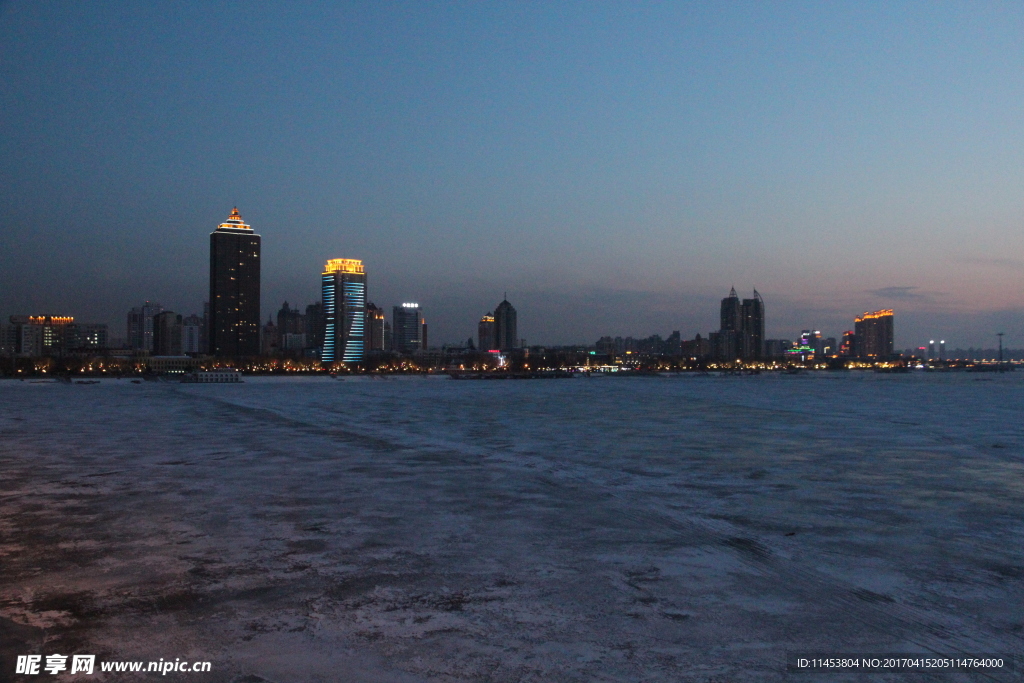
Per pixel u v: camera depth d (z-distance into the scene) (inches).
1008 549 366.0
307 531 403.9
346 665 228.5
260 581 312.7
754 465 663.8
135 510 460.1
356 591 299.3
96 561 343.6
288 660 232.2
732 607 280.1
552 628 258.5
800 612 274.8
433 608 279.0
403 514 448.8
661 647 242.2
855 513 452.8
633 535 394.9
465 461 690.2
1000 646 243.8
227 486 549.0
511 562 341.7
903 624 263.3
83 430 1013.8
